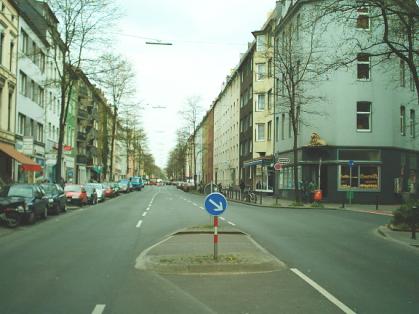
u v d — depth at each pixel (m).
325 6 15.58
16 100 38.84
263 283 9.32
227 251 12.91
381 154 38.81
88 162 79.62
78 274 10.15
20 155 35.72
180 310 7.30
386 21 15.91
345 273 10.44
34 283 9.24
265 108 56.38
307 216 26.80
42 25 45.53
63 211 29.89
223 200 11.40
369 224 22.36
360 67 39.09
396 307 7.58
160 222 22.52
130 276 9.97
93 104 77.31
